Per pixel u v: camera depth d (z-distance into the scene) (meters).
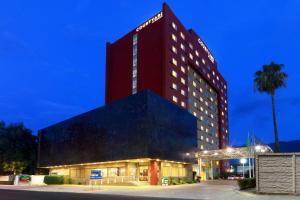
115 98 92.38
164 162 54.19
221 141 126.38
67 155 67.12
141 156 45.22
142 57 87.75
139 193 30.05
